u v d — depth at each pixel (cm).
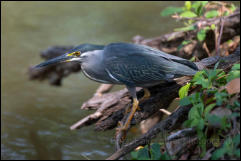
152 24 1836
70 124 1395
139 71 820
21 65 1750
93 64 865
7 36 1911
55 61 889
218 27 1085
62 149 1280
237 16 1084
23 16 2062
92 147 1242
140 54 830
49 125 1411
